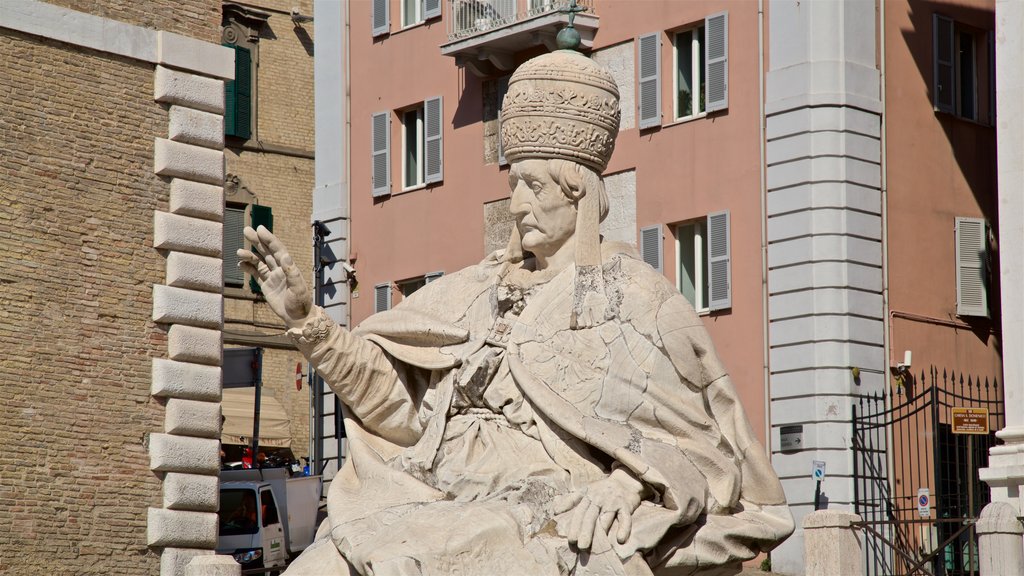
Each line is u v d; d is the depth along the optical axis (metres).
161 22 24.53
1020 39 23.45
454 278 9.00
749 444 8.36
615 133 8.69
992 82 33.28
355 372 8.59
